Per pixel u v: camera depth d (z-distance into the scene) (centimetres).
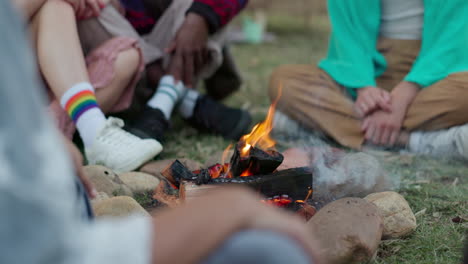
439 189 195
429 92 235
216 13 249
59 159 58
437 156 234
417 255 145
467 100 222
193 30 248
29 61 59
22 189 54
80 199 91
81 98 198
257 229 64
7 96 55
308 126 258
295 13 699
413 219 156
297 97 257
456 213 173
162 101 242
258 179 159
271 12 699
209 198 68
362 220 136
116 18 240
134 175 193
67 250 57
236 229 64
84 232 62
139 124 229
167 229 64
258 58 457
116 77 220
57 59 197
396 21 262
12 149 55
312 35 583
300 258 63
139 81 263
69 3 214
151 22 266
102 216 146
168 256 63
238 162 161
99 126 200
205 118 258
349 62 257
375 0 258
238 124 256
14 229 54
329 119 252
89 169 187
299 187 165
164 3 262
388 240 153
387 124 241
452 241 152
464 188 196
